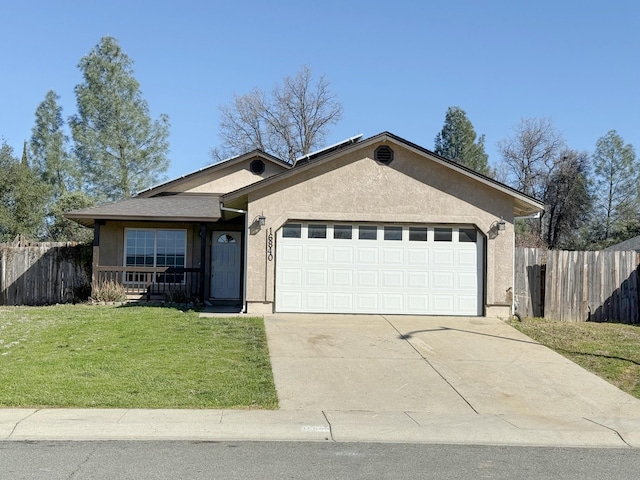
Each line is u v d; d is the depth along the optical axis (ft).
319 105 165.48
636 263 54.60
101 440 23.13
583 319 53.83
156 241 67.56
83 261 68.69
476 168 179.63
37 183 117.70
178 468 19.98
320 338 42.96
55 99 146.92
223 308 56.75
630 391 33.17
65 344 39.58
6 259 68.64
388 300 52.13
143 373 32.71
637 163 180.04
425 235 52.60
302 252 51.96
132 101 135.95
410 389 32.35
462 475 19.97
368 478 19.42
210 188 75.77
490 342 43.42
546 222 171.83
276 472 19.79
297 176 51.80
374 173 52.06
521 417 28.19
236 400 28.71
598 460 22.17
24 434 23.41
